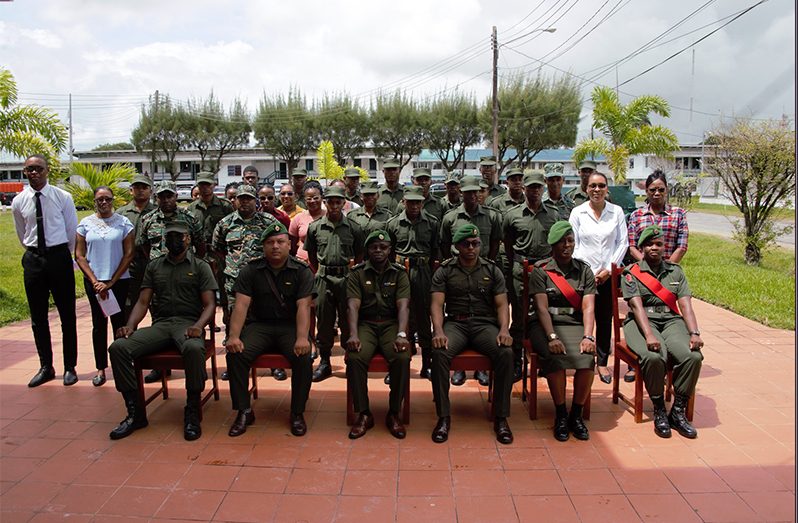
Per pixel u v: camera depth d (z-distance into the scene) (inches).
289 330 178.9
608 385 213.2
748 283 387.5
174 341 180.7
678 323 182.7
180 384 215.2
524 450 160.6
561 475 146.6
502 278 183.6
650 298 187.6
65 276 213.6
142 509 132.5
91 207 488.1
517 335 217.0
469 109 1371.8
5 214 1070.4
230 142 1569.9
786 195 467.2
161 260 191.8
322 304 218.1
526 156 1387.8
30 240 211.6
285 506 133.2
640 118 577.3
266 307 179.9
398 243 225.8
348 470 149.6
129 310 222.2
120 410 190.2
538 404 195.6
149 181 236.2
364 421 171.3
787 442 164.1
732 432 170.7
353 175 329.1
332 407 192.7
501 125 1294.3
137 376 175.9
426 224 227.1
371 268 182.5
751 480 143.8
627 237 224.2
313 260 227.6
